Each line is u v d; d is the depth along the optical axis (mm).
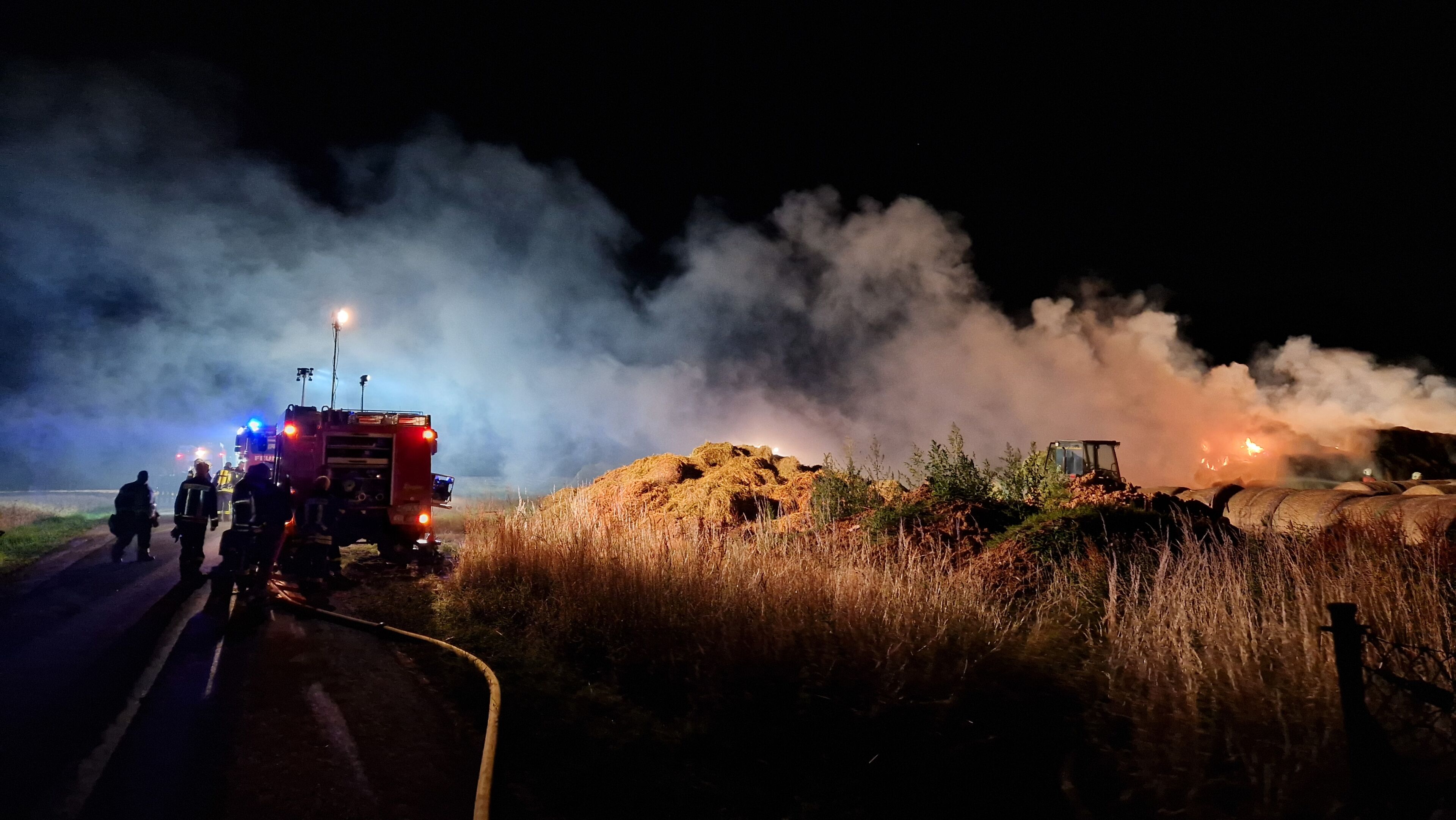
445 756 4914
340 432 12633
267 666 6691
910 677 5586
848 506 11188
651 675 6117
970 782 4477
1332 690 4852
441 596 9516
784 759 4785
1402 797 3838
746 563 8227
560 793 4410
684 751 4938
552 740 5078
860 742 4910
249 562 8859
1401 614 5652
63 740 4984
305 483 12445
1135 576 7098
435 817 4145
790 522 11414
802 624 6457
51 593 9438
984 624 6801
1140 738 4641
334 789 4422
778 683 5605
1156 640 5887
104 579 10562
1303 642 5441
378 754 4914
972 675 5688
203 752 4883
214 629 7895
